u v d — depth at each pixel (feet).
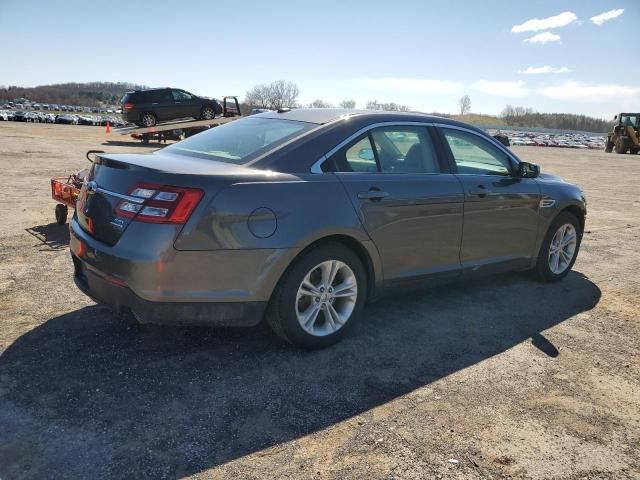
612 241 25.43
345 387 10.66
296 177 11.37
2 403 9.38
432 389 10.77
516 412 10.09
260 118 13.98
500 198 15.34
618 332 14.24
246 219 10.48
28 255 17.74
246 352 11.87
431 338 13.23
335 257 11.86
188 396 9.99
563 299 16.70
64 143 62.34
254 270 10.66
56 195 21.34
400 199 12.77
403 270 13.33
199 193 10.12
